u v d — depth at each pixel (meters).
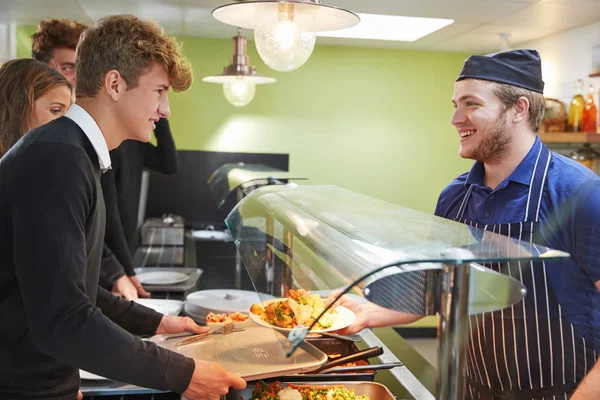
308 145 4.99
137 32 1.26
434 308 0.99
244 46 3.64
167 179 4.86
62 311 1.11
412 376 1.62
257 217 1.83
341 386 1.42
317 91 4.95
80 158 1.18
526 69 1.54
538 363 1.50
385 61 4.99
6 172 1.15
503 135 1.56
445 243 1.02
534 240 1.50
